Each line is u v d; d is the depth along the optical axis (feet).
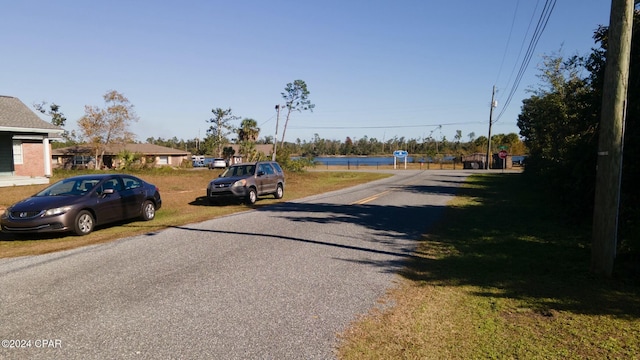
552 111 61.46
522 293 17.13
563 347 12.28
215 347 12.16
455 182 93.71
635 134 25.02
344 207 47.50
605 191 18.56
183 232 31.42
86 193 33.55
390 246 26.32
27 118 72.74
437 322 14.21
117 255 23.94
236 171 56.18
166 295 16.75
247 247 25.82
